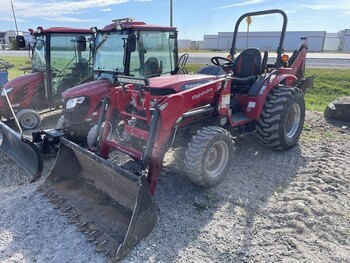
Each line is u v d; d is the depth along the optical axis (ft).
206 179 11.46
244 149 16.17
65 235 9.70
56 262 8.70
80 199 11.18
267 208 11.00
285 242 9.30
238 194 11.93
